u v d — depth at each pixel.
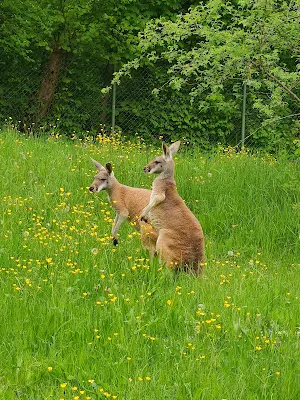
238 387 5.62
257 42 10.73
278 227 10.38
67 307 6.76
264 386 5.64
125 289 7.40
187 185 11.48
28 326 6.41
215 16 11.09
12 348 6.08
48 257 8.20
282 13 10.75
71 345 6.21
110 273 7.87
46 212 9.97
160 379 5.67
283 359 6.09
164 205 8.55
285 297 7.68
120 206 9.48
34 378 5.74
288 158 14.51
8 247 8.37
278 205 11.06
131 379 5.58
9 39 16.19
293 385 5.71
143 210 8.58
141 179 11.69
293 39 11.05
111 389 5.52
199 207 11.06
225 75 11.05
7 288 7.19
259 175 11.97
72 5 16.58
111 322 6.58
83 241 8.74
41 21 16.53
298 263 9.57
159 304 7.06
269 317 7.09
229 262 9.23
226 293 7.47
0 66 16.72
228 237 10.30
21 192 10.70
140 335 6.46
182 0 18.11
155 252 8.72
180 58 11.18
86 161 12.32
